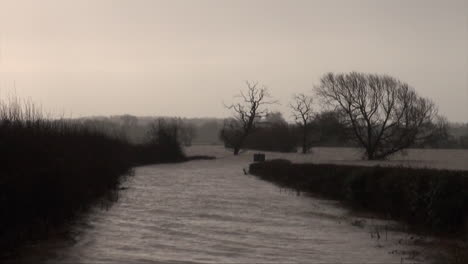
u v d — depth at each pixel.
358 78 64.31
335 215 18.41
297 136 92.25
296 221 16.78
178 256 10.75
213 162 69.56
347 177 22.80
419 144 63.75
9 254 10.02
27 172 11.73
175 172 47.03
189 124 140.25
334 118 65.75
